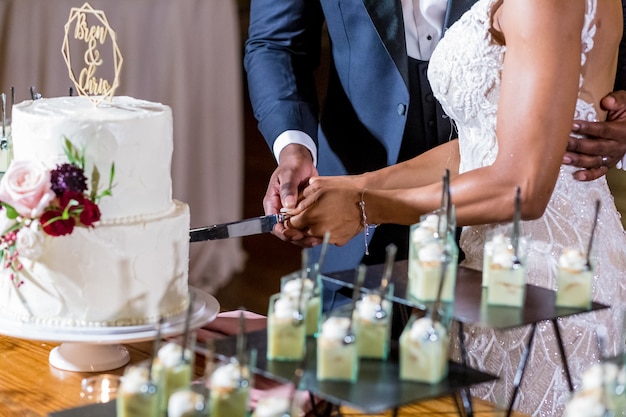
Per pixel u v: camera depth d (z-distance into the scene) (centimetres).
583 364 243
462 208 221
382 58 295
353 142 308
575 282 182
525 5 212
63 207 216
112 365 227
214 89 529
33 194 215
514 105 215
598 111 249
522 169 215
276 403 155
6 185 216
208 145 534
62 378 220
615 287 252
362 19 296
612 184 449
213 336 243
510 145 216
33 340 232
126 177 223
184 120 521
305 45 333
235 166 550
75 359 226
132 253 223
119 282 223
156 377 163
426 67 298
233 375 158
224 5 516
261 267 604
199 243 586
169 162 238
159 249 228
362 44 298
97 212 217
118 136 220
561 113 213
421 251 184
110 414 178
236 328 249
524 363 179
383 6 290
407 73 293
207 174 543
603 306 184
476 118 246
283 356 172
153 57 505
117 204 223
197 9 509
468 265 254
